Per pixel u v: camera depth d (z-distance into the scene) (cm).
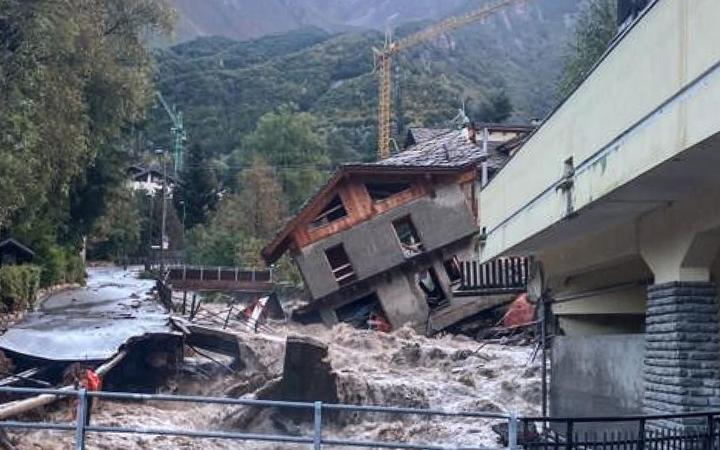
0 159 1914
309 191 8762
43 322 2361
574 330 1537
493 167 3756
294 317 3575
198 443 1566
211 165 9212
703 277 896
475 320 3325
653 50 727
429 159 3803
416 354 2480
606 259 1145
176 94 12950
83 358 1792
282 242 3556
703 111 629
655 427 922
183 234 8000
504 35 17138
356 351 2617
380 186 3750
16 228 2736
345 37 14938
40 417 1521
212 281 5081
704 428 837
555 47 16812
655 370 945
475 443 1497
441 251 3550
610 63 835
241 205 7038
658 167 725
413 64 13075
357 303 3662
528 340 2769
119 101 2942
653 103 725
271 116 9800
